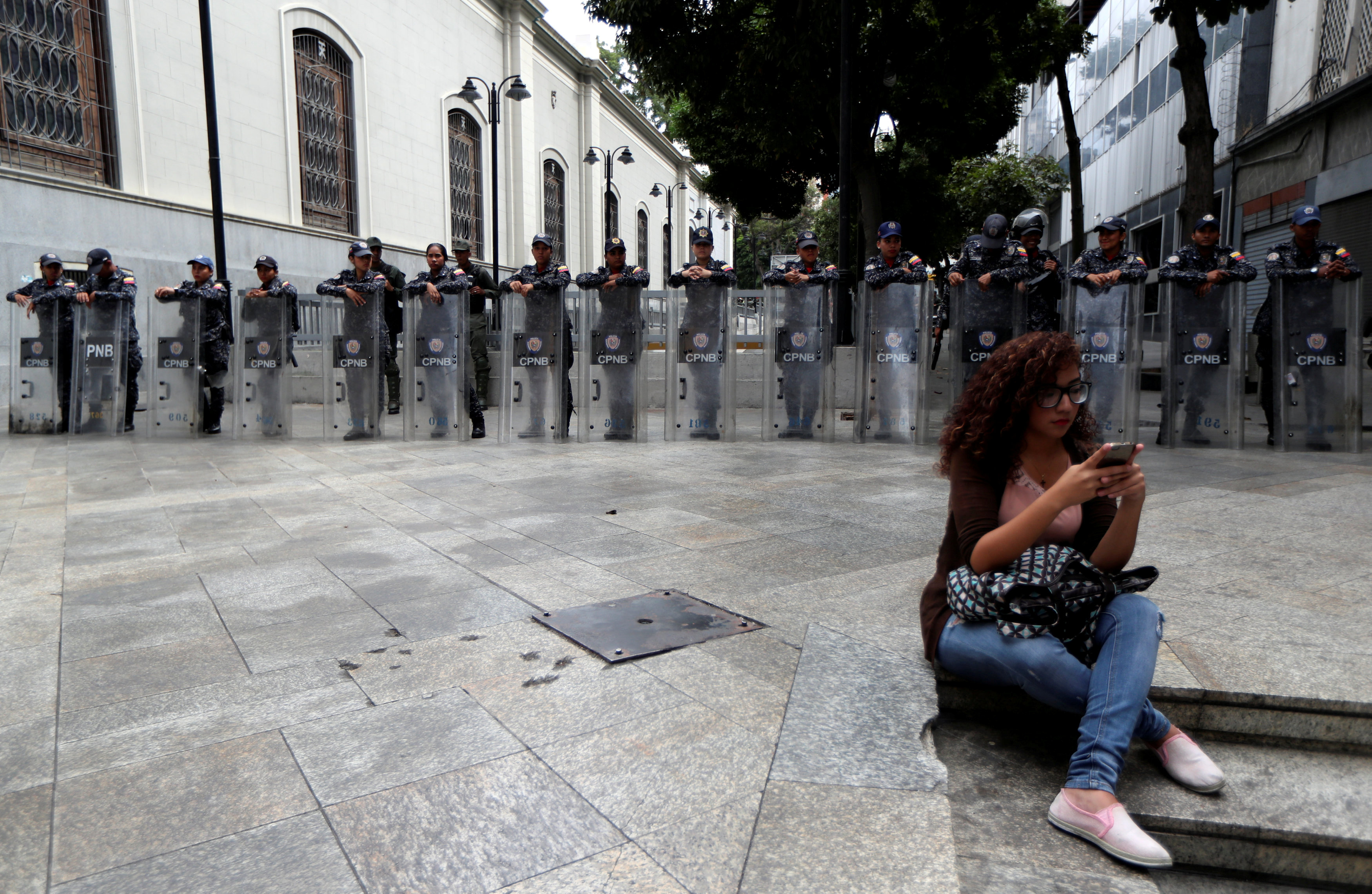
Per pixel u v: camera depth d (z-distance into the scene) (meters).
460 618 3.26
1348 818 1.98
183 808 1.98
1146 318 8.61
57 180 11.20
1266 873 1.99
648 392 11.41
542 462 7.44
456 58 21.12
